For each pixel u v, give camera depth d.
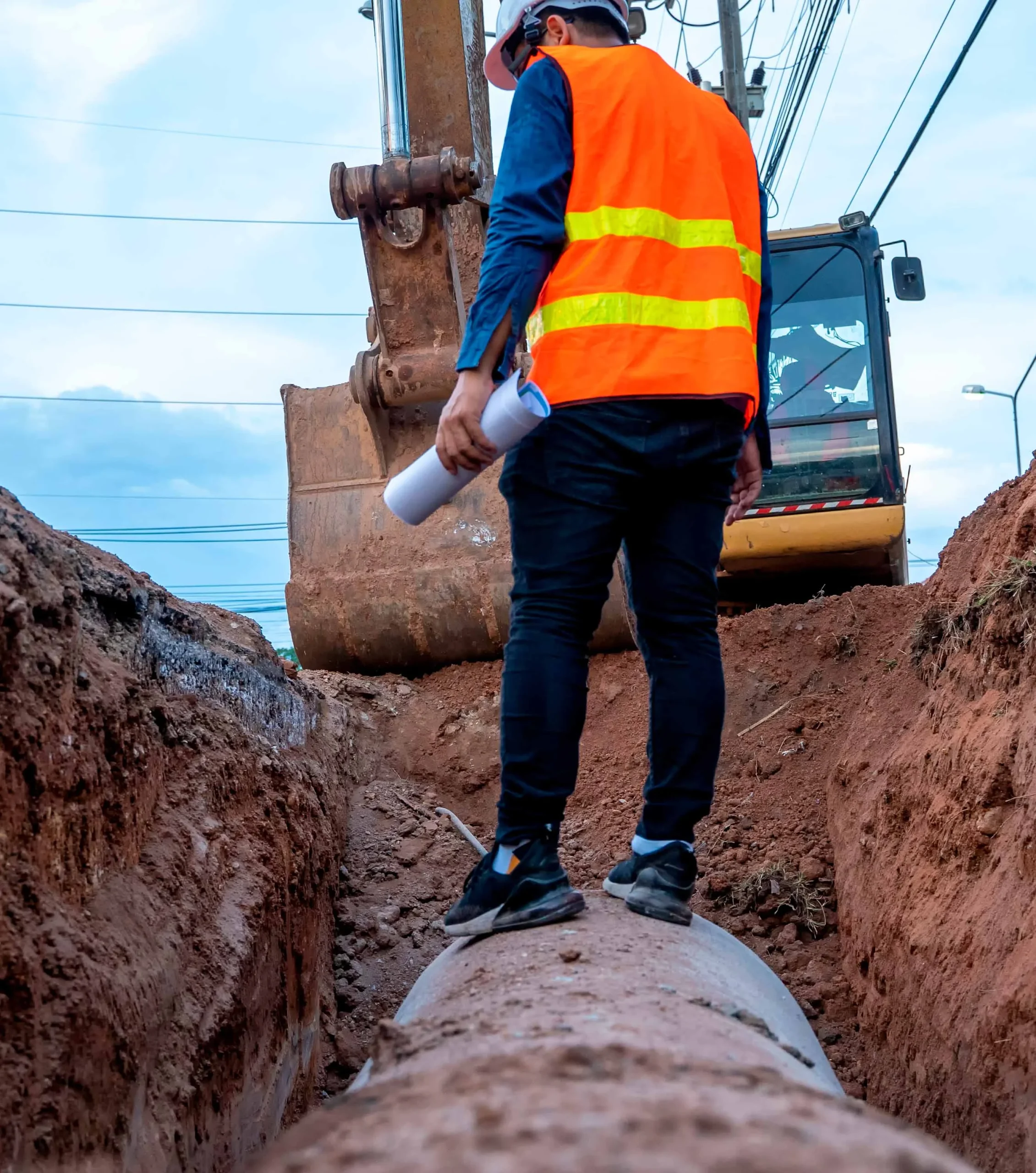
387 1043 1.81
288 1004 3.32
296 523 5.68
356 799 4.79
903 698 4.23
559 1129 0.99
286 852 3.52
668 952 2.31
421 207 5.13
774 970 3.88
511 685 2.52
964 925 2.81
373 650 5.62
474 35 5.78
